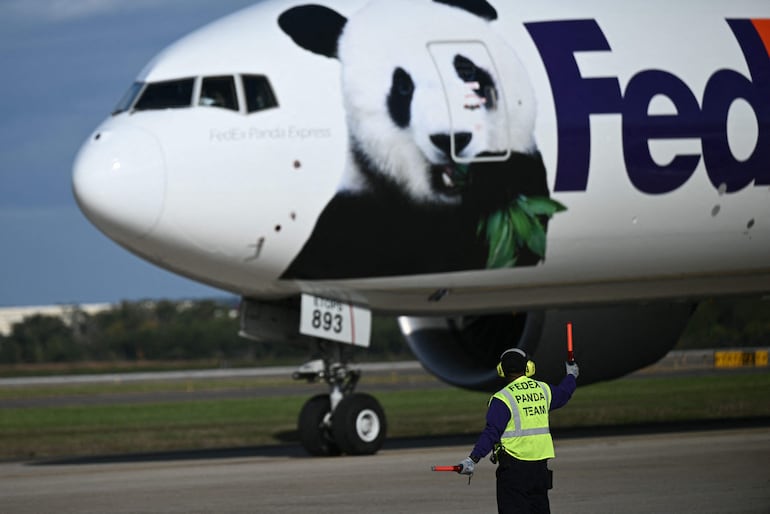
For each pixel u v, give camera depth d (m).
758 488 56.50
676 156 78.06
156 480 66.19
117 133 70.38
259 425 117.44
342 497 57.12
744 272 84.00
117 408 149.75
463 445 84.38
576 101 76.19
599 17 79.81
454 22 76.06
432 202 72.75
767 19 83.62
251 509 54.41
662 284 82.69
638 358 88.38
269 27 74.38
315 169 71.06
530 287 78.31
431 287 75.50
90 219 71.06
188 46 74.06
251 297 78.12
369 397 75.94
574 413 118.50
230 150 70.19
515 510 42.22
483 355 90.12
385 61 73.19
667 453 70.81
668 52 79.62
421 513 52.38
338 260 72.69
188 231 70.25
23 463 82.62
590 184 76.25
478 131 73.69
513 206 74.62
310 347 78.88
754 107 80.19
